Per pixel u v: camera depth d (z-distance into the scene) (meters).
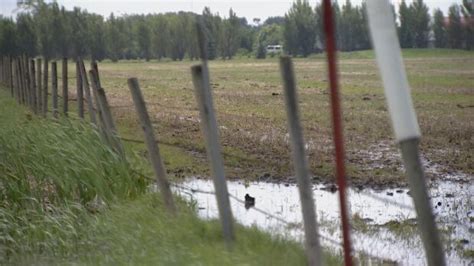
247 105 86.31
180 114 76.62
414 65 146.62
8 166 33.56
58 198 32.50
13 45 193.12
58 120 38.44
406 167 15.47
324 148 50.94
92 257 24.34
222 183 24.95
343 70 164.62
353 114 72.25
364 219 33.16
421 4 128.25
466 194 37.47
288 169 45.31
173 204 29.34
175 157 50.72
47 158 33.25
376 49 15.16
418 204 15.59
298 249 24.94
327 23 15.76
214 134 24.81
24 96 73.44
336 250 26.89
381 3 14.94
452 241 28.98
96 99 37.25
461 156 47.50
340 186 16.38
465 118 67.12
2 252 25.72
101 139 34.97
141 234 25.70
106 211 30.23
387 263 26.05
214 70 190.25
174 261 22.58
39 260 24.92
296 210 34.91
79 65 44.28
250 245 25.31
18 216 29.30
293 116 20.30
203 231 27.02
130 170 35.59
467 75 125.06
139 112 28.89
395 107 15.18
